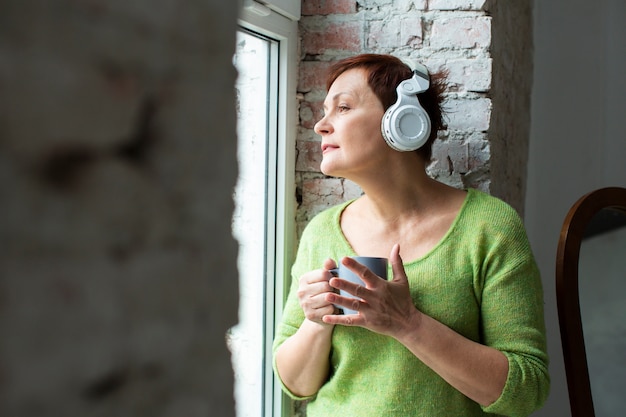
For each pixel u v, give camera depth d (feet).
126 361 0.54
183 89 0.60
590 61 6.96
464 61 4.94
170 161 0.59
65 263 0.49
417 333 3.58
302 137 5.32
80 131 0.51
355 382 4.00
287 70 5.16
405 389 3.84
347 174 4.07
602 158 6.94
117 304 0.53
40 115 0.48
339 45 5.20
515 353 3.74
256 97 5.13
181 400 0.60
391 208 4.13
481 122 4.92
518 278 3.84
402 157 4.03
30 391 0.47
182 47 0.60
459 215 4.04
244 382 5.19
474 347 3.64
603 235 4.90
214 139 0.65
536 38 7.00
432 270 3.92
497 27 5.19
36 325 0.47
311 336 4.04
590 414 4.50
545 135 6.94
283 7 4.91
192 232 0.62
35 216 0.47
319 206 5.30
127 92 0.54
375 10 5.12
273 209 5.24
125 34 0.54
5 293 0.45
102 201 0.52
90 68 0.51
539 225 6.91
